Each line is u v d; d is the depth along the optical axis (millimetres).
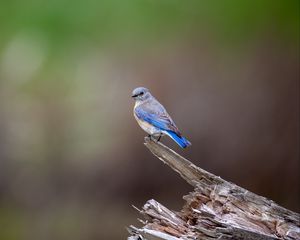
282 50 19656
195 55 20047
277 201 18672
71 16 22203
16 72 24031
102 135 20891
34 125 22688
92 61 22531
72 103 22344
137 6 22047
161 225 7641
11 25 23094
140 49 21156
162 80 19578
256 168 18812
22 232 17891
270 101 18875
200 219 7406
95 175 20828
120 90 20734
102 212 19797
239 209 7684
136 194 20094
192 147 18906
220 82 19375
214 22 21266
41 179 21953
